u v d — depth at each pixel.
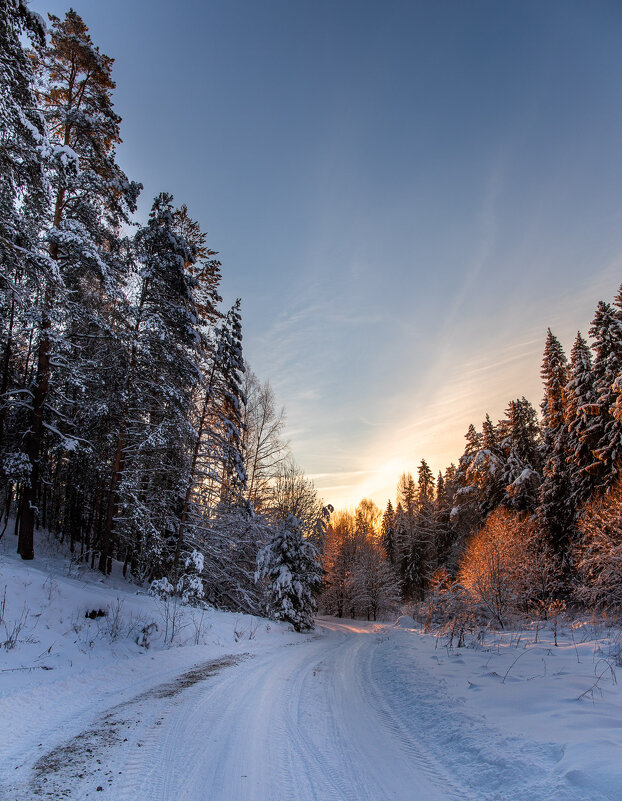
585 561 16.48
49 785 4.12
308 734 5.83
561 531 24.75
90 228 14.91
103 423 16.33
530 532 24.94
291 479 36.84
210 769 4.61
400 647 14.19
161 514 17.45
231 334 20.64
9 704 6.06
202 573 19.78
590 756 3.92
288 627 20.67
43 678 7.33
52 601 10.70
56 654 8.54
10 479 13.10
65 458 17.25
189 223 21.70
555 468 25.62
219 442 19.45
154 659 10.08
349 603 51.00
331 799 4.02
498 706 6.21
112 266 15.27
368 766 4.80
